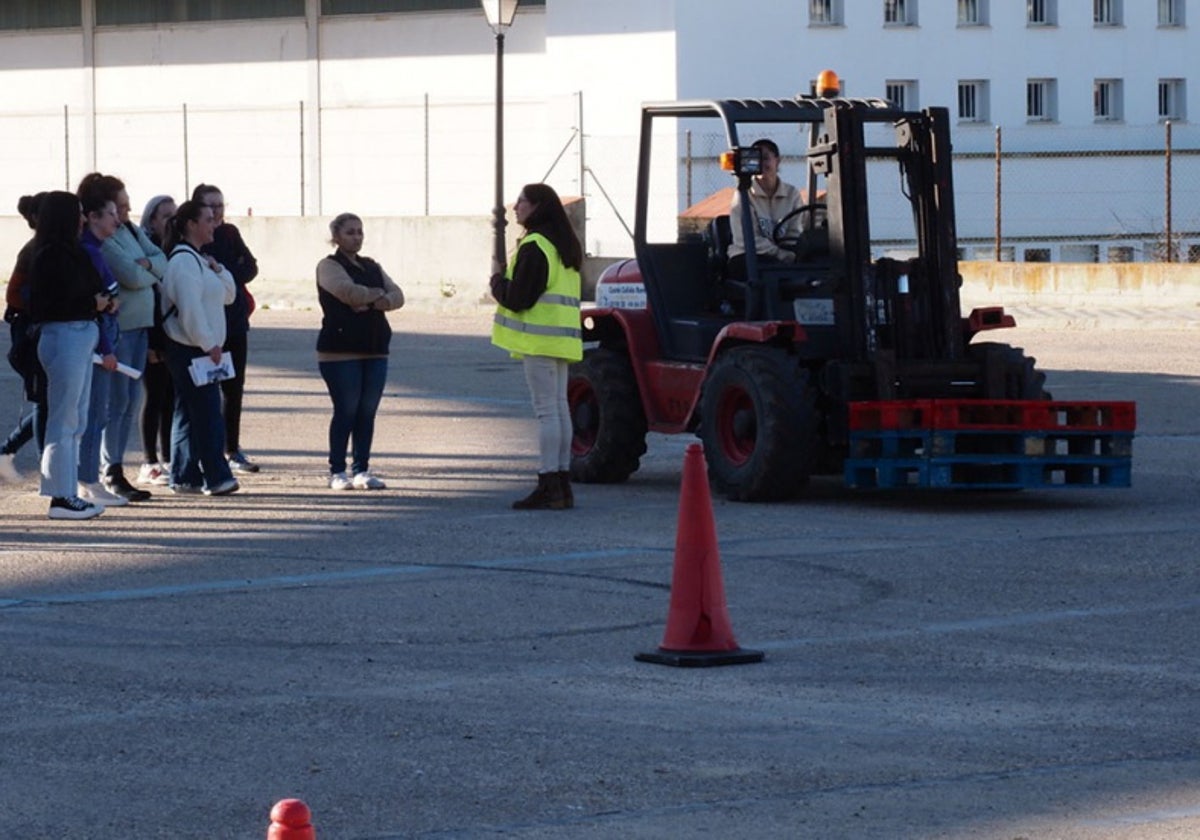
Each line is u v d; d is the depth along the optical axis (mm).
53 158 133375
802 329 31828
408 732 17641
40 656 20766
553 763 16594
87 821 15055
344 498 33219
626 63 113750
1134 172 125625
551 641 21672
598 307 36094
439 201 121188
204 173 128875
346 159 124375
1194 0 129875
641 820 14977
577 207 92938
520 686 19500
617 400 35062
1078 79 126000
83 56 131750
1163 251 115625
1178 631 22234
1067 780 16062
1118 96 127938
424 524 30250
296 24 125250
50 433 30562
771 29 115000
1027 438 31250
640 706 18641
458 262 92312
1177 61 129375
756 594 24344
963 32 121875
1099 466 31734
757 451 31703
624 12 113688
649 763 16578
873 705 18703
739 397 32500
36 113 133000
